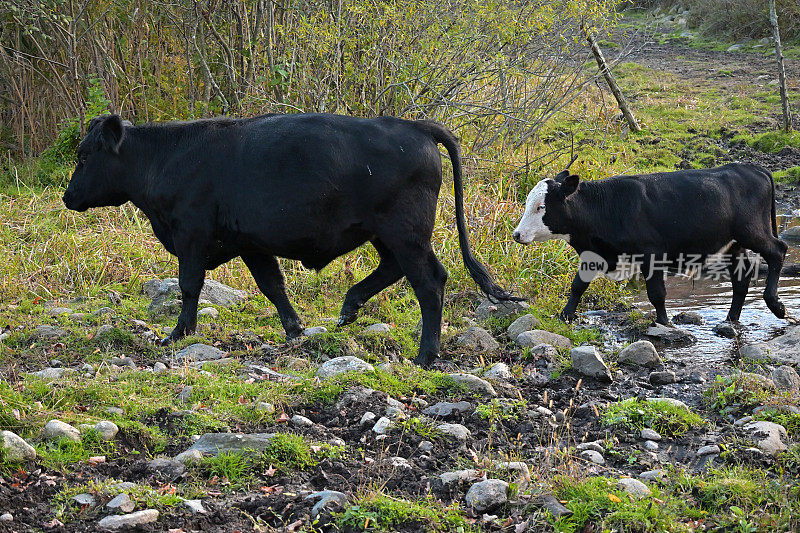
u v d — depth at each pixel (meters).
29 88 14.78
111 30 14.62
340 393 6.75
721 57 26.81
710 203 9.34
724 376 7.83
